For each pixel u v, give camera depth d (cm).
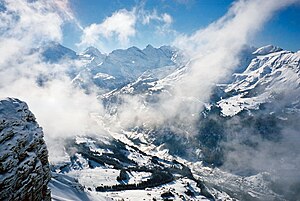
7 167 3114
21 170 3325
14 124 3459
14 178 3173
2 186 2986
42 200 3944
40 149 3928
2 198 2969
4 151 3130
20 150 3419
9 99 3653
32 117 3994
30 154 3581
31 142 3647
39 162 3788
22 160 3412
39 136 3909
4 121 3300
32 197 3588
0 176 3003
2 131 3228
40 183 3822
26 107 3878
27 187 3441
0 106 3434
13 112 3544
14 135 3388
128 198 15612
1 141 3181
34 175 3600
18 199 3234
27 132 3641
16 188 3216
